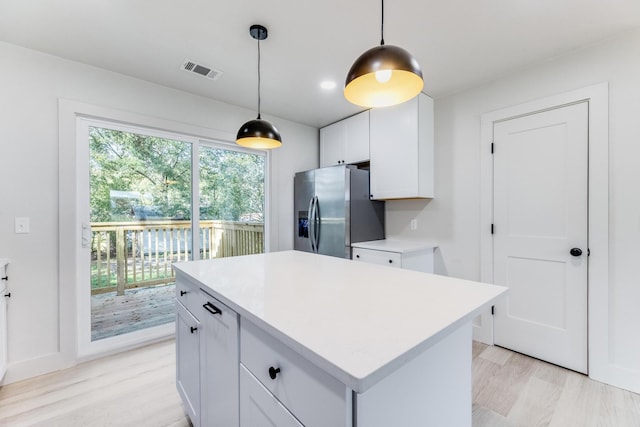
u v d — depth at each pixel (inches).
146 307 104.6
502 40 77.6
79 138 90.4
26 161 80.7
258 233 138.3
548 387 75.4
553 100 85.9
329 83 103.7
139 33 74.8
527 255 91.9
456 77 97.7
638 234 72.8
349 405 24.0
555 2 63.4
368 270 60.5
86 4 63.9
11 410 66.8
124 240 100.2
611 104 76.4
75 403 69.4
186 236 114.0
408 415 31.1
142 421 63.7
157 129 105.2
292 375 29.5
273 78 100.0
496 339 98.8
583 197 81.2
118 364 87.8
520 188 93.3
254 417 36.3
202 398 52.6
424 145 110.9
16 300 79.0
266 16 68.3
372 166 125.3
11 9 65.0
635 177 73.2
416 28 72.6
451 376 38.9
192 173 114.6
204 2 63.6
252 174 136.5
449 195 111.3
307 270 60.5
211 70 94.3
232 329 41.1
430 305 37.9
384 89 50.6
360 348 25.8
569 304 83.7
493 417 64.5
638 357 72.6
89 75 90.4
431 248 113.7
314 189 132.0
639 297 72.6
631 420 63.1
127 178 100.4
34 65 81.9
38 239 82.1
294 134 146.4
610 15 67.6
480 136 102.6
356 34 75.2
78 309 90.0
